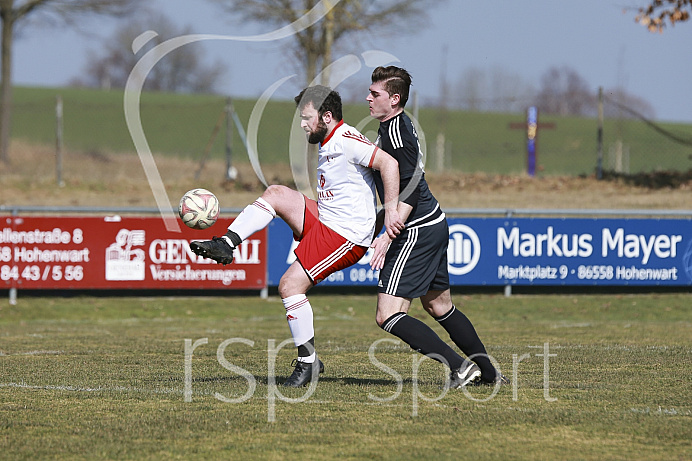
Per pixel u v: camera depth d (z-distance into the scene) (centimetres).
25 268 4653
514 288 5188
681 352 2853
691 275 5022
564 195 6994
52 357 2750
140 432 1589
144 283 4728
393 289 2052
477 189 7312
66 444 1493
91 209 4753
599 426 1645
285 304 2105
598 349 2942
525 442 1516
